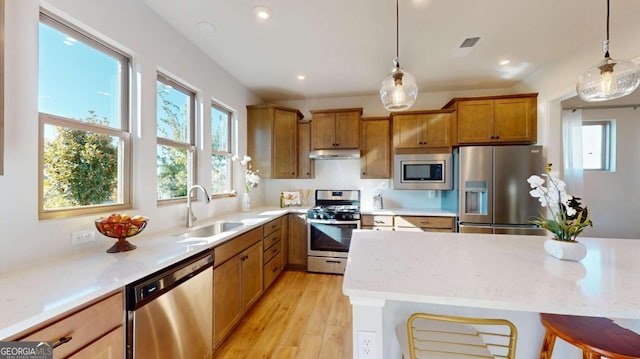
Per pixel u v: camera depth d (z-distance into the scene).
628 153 3.98
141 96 1.93
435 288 1.00
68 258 1.40
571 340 1.05
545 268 1.21
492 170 3.13
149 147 2.01
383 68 3.09
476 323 1.02
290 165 3.95
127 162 1.89
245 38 2.43
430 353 1.09
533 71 3.21
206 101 2.76
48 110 1.42
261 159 3.78
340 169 4.22
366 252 1.50
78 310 0.98
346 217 3.50
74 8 1.48
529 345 1.33
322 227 3.58
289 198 4.14
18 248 1.24
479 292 0.96
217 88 2.98
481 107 3.38
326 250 3.57
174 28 2.27
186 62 2.43
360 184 4.17
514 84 3.63
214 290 1.86
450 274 1.14
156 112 2.07
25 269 1.23
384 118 3.82
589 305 0.87
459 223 3.24
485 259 1.36
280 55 2.77
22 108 1.25
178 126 2.46
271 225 3.08
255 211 3.48
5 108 1.19
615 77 1.51
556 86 2.91
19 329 0.80
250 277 2.47
